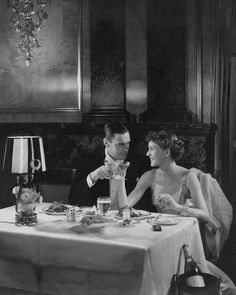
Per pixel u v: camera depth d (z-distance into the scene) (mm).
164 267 2652
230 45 4559
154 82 4723
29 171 3346
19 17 5473
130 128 4676
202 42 4645
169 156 3627
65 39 5223
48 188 4234
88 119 4969
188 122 4559
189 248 3004
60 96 5281
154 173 3748
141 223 2996
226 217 3973
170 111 4652
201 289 2625
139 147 4625
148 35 4742
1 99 5578
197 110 4664
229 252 4406
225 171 4676
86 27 5113
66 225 2949
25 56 5457
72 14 5172
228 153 4672
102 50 4918
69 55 5207
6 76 5570
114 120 4836
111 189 3627
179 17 4645
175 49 4648
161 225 2934
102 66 4922
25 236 2793
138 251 2467
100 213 3186
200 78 4656
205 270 3105
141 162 4410
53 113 5316
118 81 4859
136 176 4129
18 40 5492
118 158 3809
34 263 2781
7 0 5531
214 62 4609
